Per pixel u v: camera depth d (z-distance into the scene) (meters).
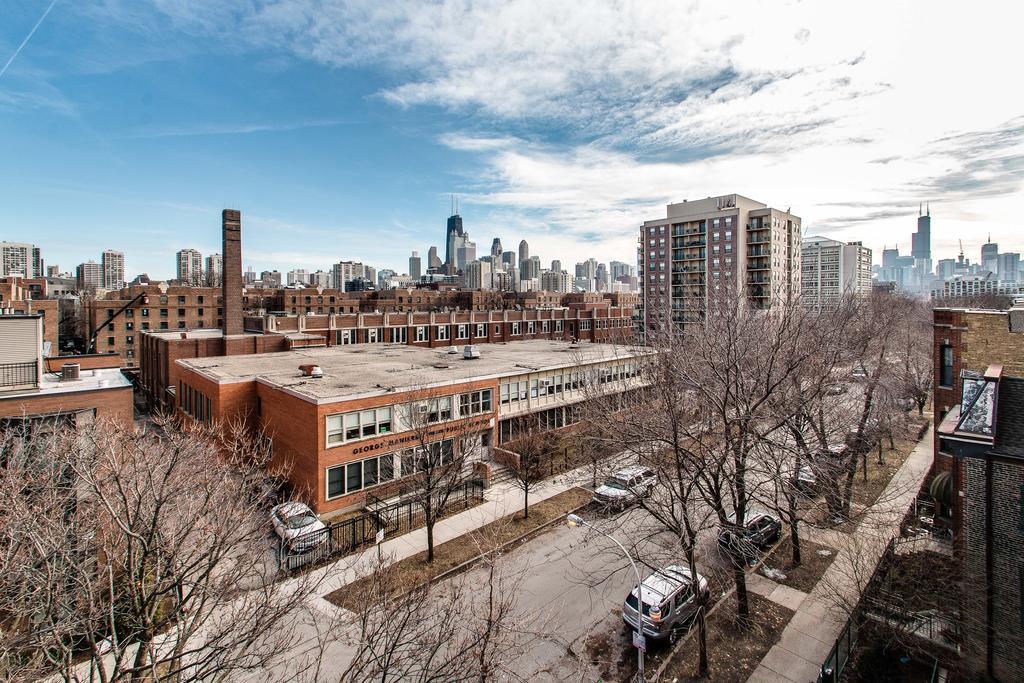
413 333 63.47
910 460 33.09
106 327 77.25
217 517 11.95
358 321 58.28
